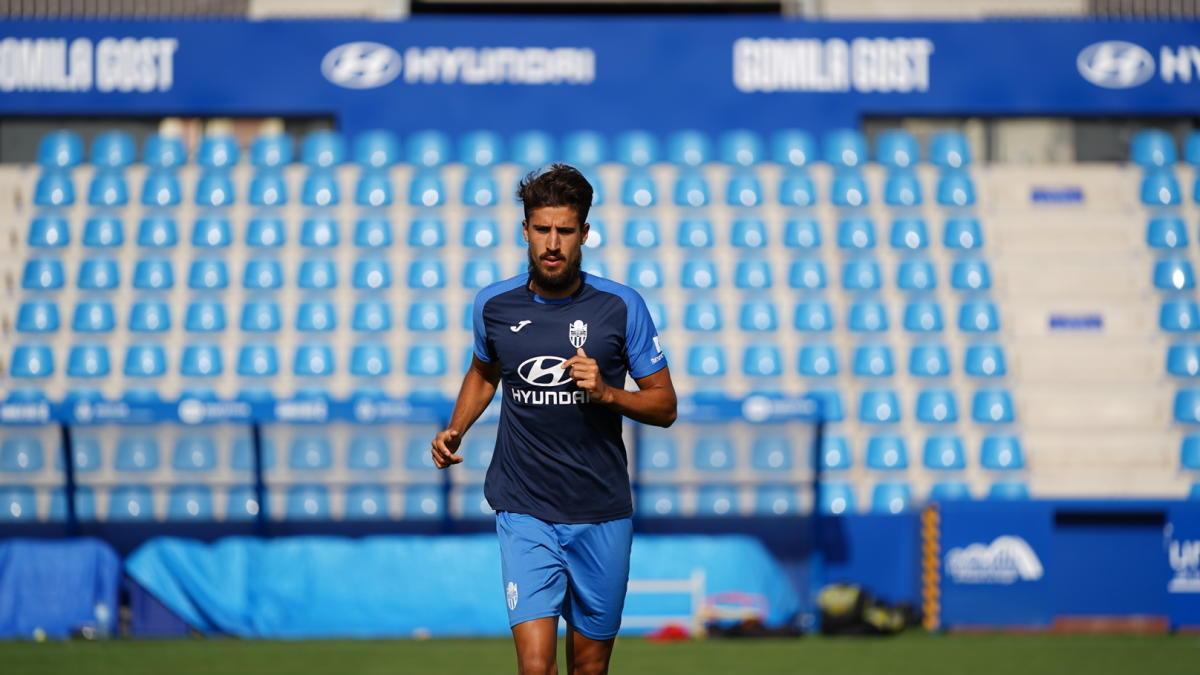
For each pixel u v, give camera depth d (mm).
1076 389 50500
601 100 56656
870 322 51938
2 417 40188
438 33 56656
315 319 51594
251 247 53375
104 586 39906
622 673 31891
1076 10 64125
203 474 42375
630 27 56812
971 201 55406
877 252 53875
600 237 53594
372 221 53750
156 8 63625
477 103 56531
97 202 54438
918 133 58281
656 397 18094
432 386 50375
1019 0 64250
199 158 56375
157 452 42375
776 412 40438
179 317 51625
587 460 18234
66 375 50438
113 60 55938
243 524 42344
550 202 17609
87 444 42188
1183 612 40406
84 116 57188
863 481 47969
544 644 17859
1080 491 48125
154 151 56188
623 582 18672
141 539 41969
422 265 52688
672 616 40375
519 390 18141
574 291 18125
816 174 55531
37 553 40062
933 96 56812
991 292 53094
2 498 42438
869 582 42000
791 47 56719
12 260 52906
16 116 56656
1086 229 54844
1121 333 52562
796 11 64625
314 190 54438
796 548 42094
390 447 42875
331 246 53375
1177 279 53438
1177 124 58500
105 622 39625
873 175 55719
